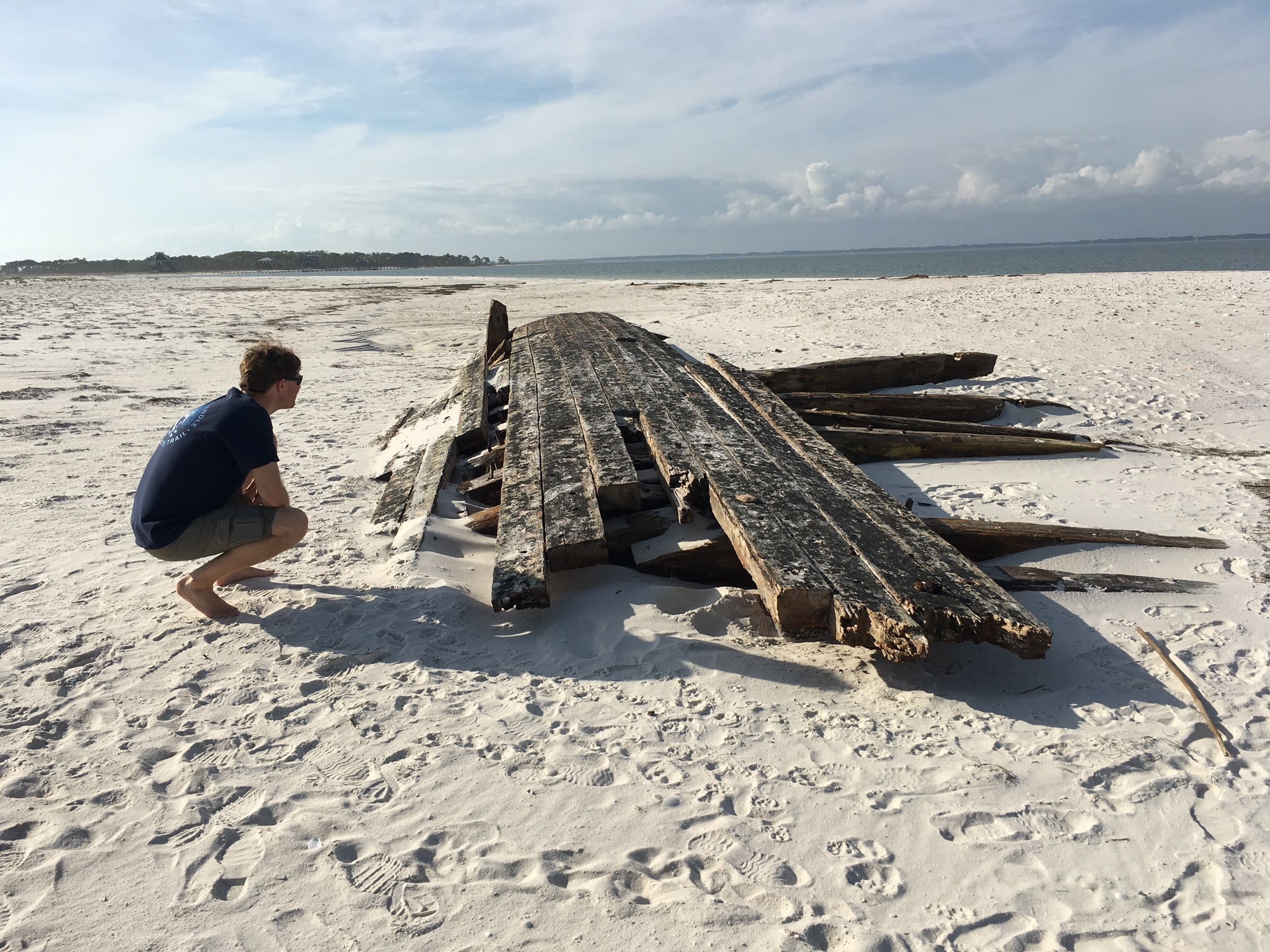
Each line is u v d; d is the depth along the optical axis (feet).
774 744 9.91
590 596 13.84
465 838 8.23
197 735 10.06
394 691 11.05
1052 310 51.83
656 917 7.23
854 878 7.80
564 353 31.32
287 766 9.43
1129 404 30.30
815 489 15.78
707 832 8.35
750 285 117.60
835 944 7.01
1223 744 9.88
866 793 8.99
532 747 9.80
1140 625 13.14
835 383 32.55
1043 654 10.84
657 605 13.41
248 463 12.30
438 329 67.15
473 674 11.57
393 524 17.80
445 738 9.97
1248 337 39.60
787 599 11.25
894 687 11.32
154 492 12.31
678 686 11.19
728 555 14.61
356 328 68.49
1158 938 7.14
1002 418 28.89
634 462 18.52
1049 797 8.95
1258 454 24.18
